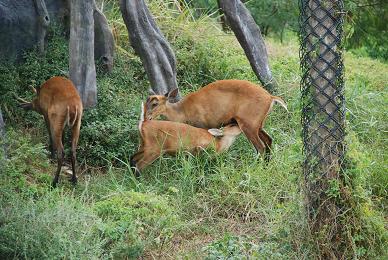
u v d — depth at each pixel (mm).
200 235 10758
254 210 11172
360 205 9812
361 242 9797
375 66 19969
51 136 12523
